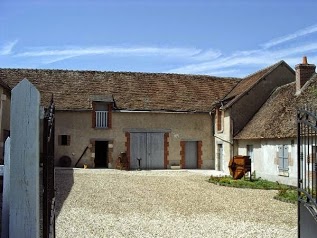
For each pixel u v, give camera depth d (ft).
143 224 32.83
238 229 31.45
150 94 103.91
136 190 54.60
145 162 98.89
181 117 101.60
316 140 22.39
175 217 36.11
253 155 80.69
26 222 11.48
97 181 63.87
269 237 28.86
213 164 101.76
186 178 74.38
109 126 97.60
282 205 43.96
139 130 99.04
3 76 100.68
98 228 30.86
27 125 11.64
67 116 95.96
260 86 91.40
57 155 94.94
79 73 106.42
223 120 94.27
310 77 77.82
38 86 100.07
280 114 75.61
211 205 43.39
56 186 56.03
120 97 101.30
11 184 11.55
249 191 56.90
